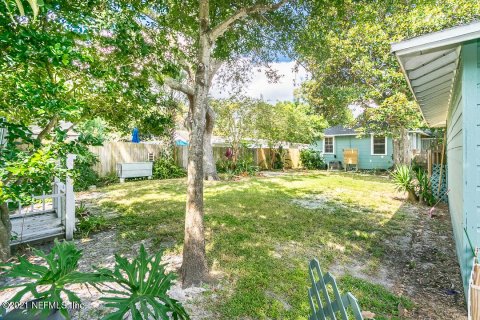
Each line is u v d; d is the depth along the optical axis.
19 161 2.32
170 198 7.21
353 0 4.09
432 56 2.76
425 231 4.78
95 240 4.08
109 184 9.95
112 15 2.76
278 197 7.54
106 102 3.84
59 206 4.41
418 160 12.12
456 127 3.63
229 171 12.82
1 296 2.54
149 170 11.53
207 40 3.05
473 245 2.48
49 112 2.43
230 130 13.53
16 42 1.97
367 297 2.65
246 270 3.13
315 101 13.71
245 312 2.37
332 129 19.44
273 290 2.73
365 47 9.26
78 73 2.91
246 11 3.44
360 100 11.55
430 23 7.56
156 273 1.81
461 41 2.38
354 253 3.78
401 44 2.58
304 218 5.44
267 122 13.33
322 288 1.67
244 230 4.56
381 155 16.47
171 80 4.89
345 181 11.09
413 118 9.79
